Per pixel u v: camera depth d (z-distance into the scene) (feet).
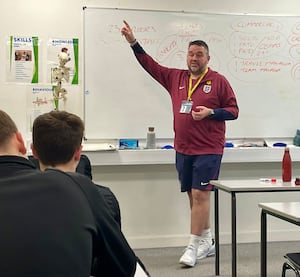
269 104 13.98
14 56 12.69
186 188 12.20
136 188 13.48
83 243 3.33
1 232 3.17
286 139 14.15
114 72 13.15
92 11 12.93
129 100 13.28
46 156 4.45
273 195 14.25
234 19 13.67
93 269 3.79
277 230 14.30
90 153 12.66
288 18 13.94
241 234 14.15
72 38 12.91
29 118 12.80
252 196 14.17
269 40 13.89
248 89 13.85
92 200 3.63
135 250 13.35
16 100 12.76
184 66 13.48
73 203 3.44
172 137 13.56
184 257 11.72
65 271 3.16
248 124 13.91
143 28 13.21
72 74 12.96
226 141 13.84
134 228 13.55
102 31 13.02
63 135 4.44
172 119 13.53
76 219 3.37
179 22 13.39
